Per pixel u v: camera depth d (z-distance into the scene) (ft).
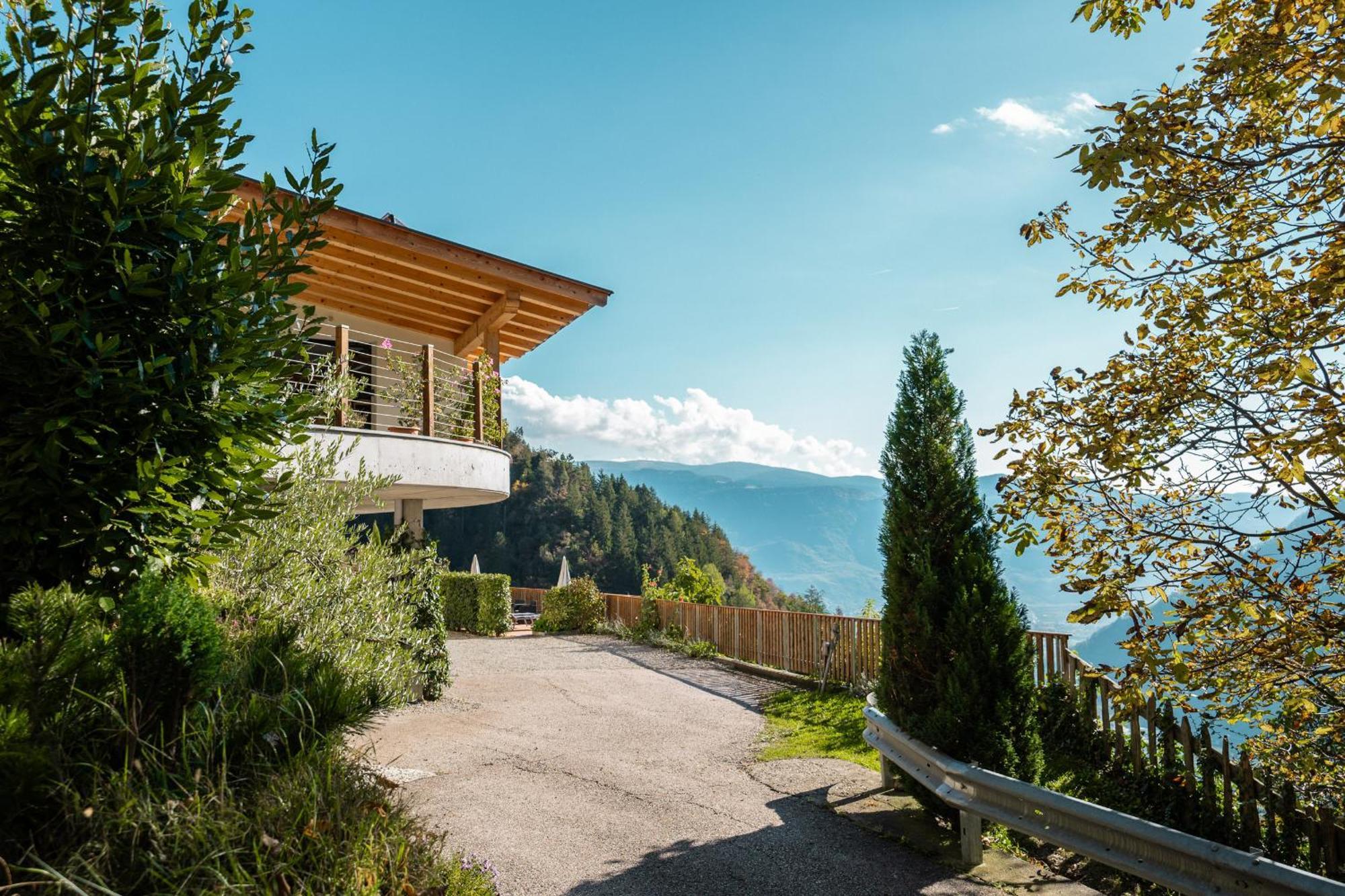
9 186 8.59
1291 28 14.11
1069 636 26.73
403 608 24.47
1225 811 17.98
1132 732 21.27
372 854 8.80
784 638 43.96
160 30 9.40
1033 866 16.49
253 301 10.38
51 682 7.56
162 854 7.49
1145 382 16.55
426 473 38.24
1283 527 15.55
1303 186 15.84
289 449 22.39
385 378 49.55
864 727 29.71
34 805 7.01
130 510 9.16
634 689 38.55
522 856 15.97
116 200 8.76
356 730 10.23
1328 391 13.99
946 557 20.07
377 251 42.01
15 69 9.12
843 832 18.24
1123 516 16.75
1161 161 13.66
